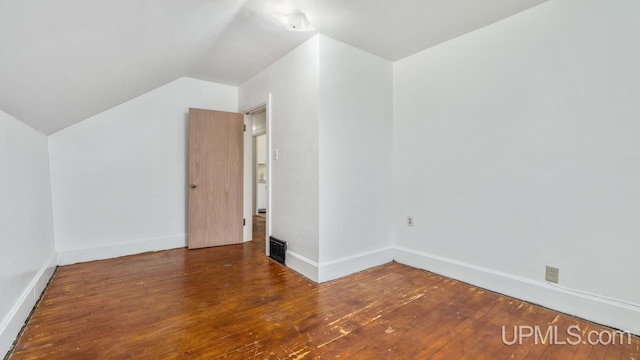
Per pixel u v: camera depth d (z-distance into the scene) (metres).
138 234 3.54
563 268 2.09
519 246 2.30
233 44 2.79
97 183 3.28
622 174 1.85
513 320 1.97
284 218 3.12
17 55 1.42
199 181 3.74
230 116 3.95
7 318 1.64
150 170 3.61
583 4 1.97
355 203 2.92
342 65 2.77
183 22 2.11
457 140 2.69
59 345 1.66
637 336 1.79
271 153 3.32
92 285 2.53
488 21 2.38
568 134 2.05
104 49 1.90
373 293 2.39
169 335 1.76
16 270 1.86
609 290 1.91
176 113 3.77
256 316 2.00
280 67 3.14
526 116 2.25
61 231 3.08
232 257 3.37
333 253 2.74
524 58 2.25
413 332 1.81
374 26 2.45
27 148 2.28
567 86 2.05
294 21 2.26
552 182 2.13
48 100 2.11
